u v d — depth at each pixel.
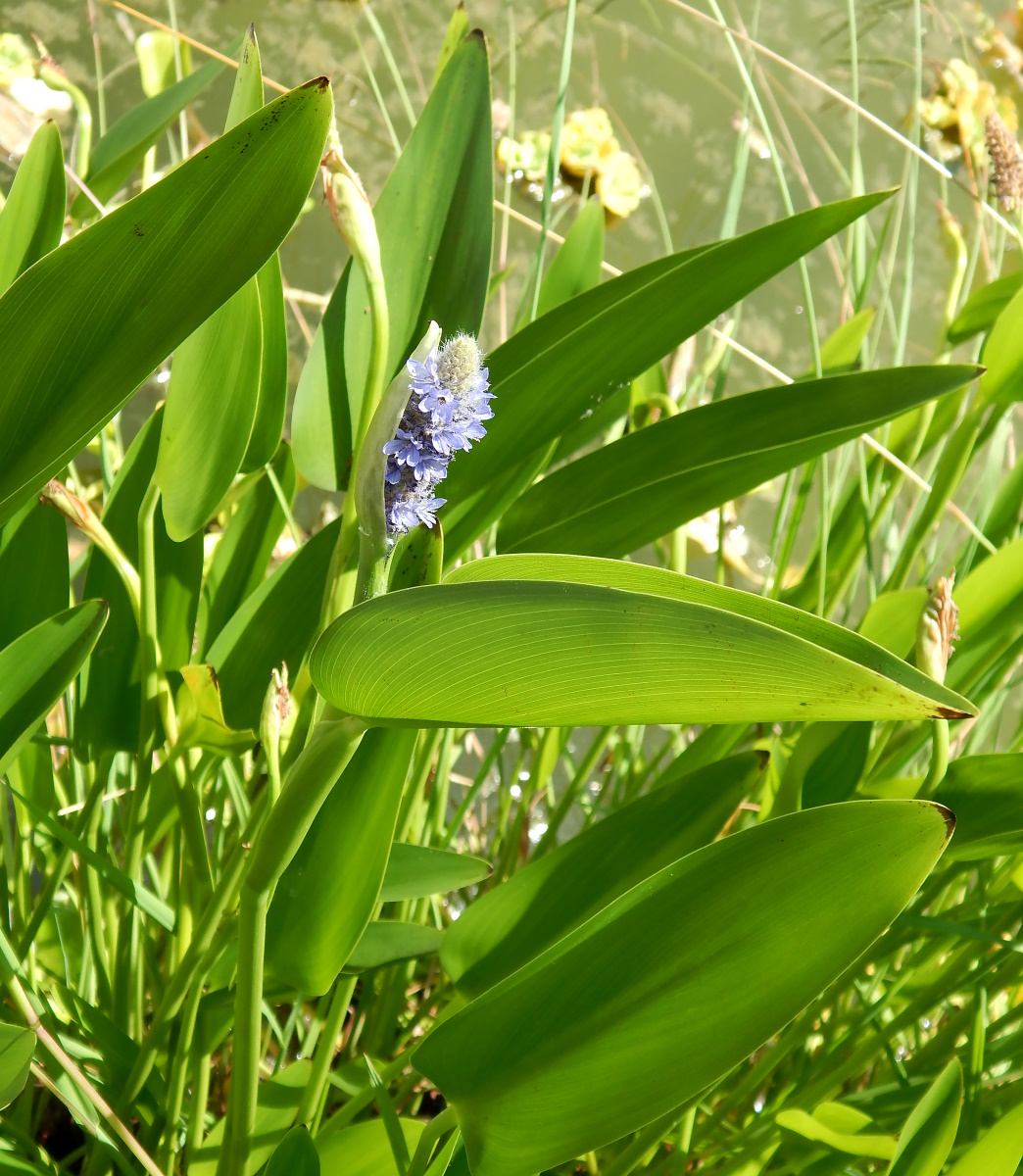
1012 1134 0.53
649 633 0.40
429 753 0.73
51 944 0.77
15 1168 0.59
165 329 0.47
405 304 0.67
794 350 1.56
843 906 0.47
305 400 0.65
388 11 1.55
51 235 0.61
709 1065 0.48
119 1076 0.66
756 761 0.61
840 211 0.59
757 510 1.51
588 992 0.49
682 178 1.61
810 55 1.72
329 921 0.58
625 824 0.61
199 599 0.71
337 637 0.43
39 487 0.50
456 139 0.66
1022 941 0.69
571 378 0.63
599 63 1.63
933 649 0.55
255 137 0.43
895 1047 0.79
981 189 1.50
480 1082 0.51
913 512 1.12
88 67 1.40
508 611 0.41
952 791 0.63
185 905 0.70
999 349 0.76
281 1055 0.73
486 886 0.93
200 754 0.69
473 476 0.65
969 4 1.81
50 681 0.57
